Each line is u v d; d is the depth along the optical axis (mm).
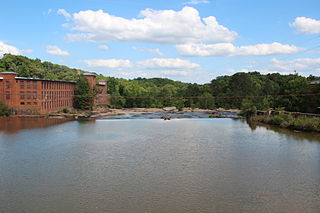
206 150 51969
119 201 28578
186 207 27266
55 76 179000
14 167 40031
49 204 27906
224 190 31656
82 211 26422
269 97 136500
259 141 61281
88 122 97188
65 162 42906
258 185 33281
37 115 108125
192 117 124000
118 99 174000
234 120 109938
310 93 98062
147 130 78875
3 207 27219
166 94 199125
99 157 46156
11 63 162375
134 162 43188
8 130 73750
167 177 36031
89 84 145625
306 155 48062
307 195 30328
